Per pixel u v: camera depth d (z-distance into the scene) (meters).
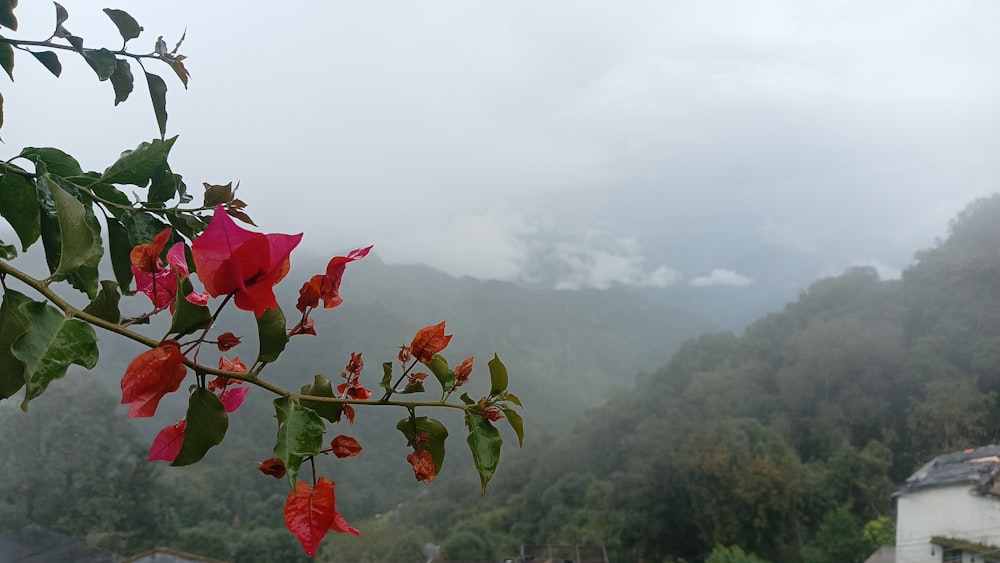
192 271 0.90
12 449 16.80
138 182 0.89
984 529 13.64
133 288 0.90
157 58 0.96
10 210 0.84
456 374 0.76
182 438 0.66
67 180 0.87
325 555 22.42
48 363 0.51
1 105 0.88
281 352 0.64
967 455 16.03
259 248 0.56
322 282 0.69
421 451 0.75
